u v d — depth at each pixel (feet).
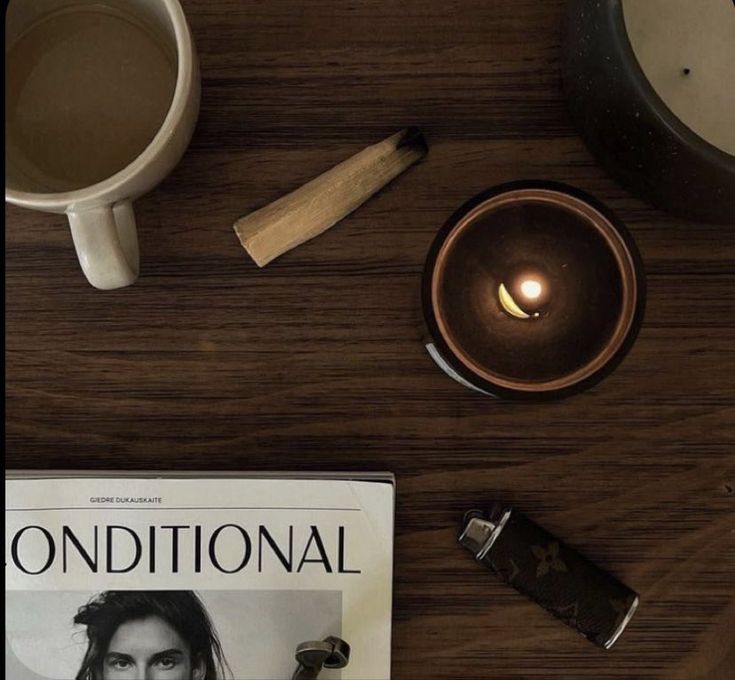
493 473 1.65
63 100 1.50
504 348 1.58
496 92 1.62
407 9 1.61
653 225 1.63
